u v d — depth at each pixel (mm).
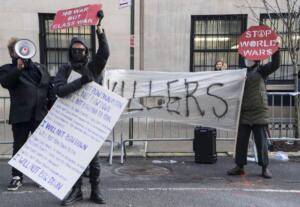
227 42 12578
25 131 5871
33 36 12477
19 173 5980
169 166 7309
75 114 4891
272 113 8734
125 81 7367
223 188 6043
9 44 5797
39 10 12438
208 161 7445
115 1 12383
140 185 6168
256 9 12172
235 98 7059
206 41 12648
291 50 9273
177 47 12539
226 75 7066
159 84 7348
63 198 4852
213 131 7465
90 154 4770
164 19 12445
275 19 11906
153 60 12523
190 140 8273
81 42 5059
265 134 6633
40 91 5852
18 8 12375
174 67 12570
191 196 5672
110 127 4785
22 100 5773
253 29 6562
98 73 5070
